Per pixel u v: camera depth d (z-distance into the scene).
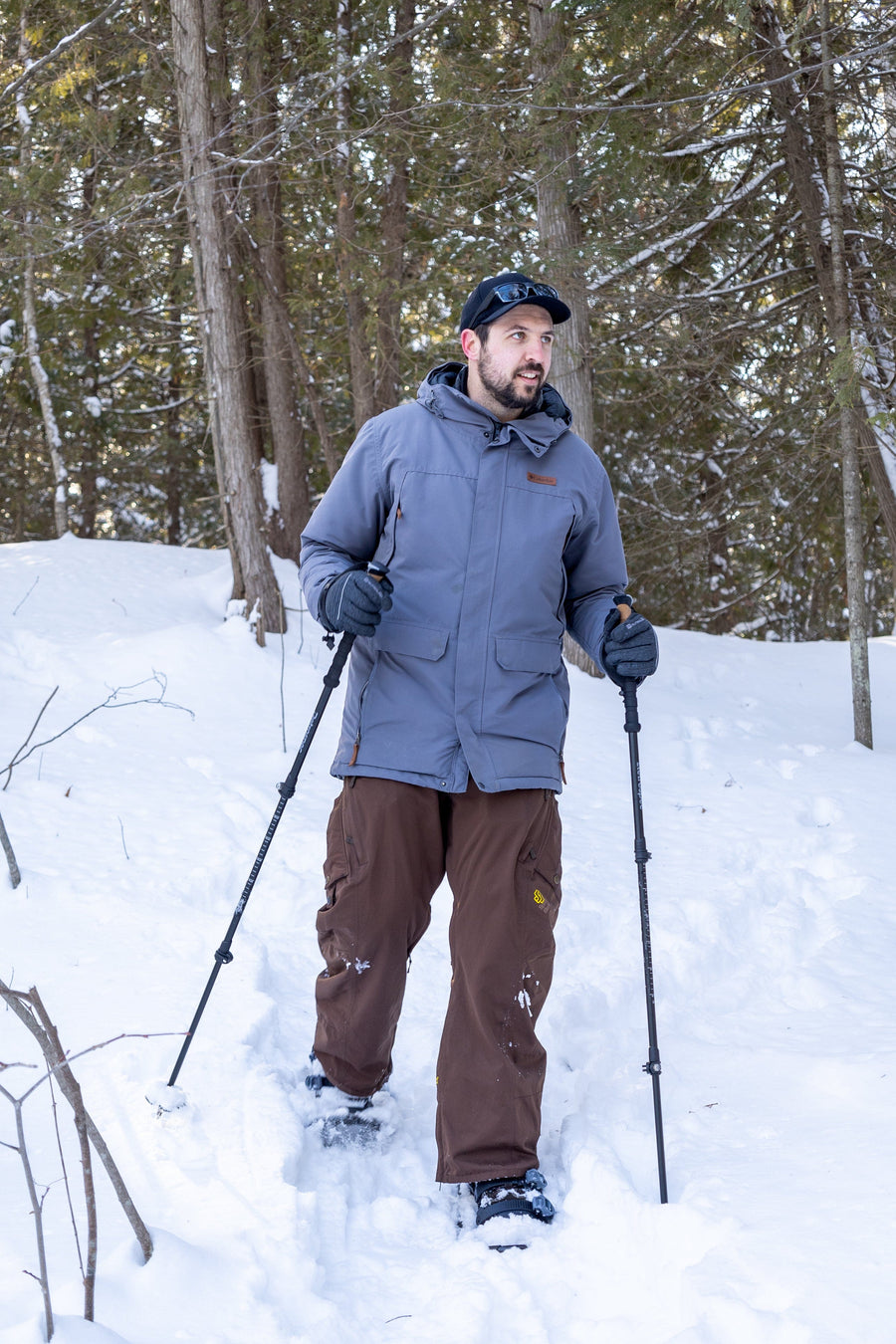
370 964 2.29
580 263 7.42
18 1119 1.54
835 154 6.96
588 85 7.34
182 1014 2.74
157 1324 1.69
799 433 9.20
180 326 12.57
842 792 5.31
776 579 13.01
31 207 7.79
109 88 8.69
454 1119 2.15
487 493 2.28
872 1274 1.70
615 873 4.14
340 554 2.41
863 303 7.68
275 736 5.65
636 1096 2.59
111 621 7.25
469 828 2.23
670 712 6.88
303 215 9.80
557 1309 1.85
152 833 4.04
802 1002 3.19
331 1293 1.87
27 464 15.39
